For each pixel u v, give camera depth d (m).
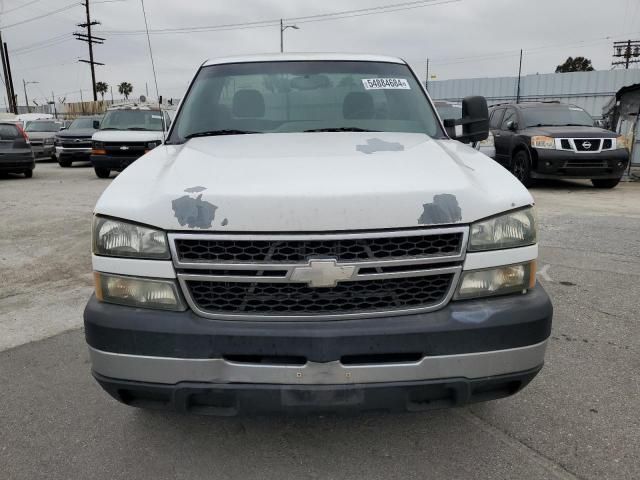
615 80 32.66
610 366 3.33
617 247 6.19
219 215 2.05
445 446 2.55
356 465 2.42
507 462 2.42
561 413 2.81
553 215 8.16
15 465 2.44
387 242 2.07
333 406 2.09
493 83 36.72
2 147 13.96
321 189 2.08
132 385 2.15
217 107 3.47
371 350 2.05
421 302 2.13
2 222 8.20
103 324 2.14
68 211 9.16
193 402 2.16
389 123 3.38
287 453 2.51
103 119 15.08
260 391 2.08
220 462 2.45
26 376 3.31
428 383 2.10
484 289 2.18
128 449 2.56
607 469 2.36
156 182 2.32
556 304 4.41
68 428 2.74
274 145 2.78
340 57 3.84
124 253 2.14
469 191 2.18
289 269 2.02
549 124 11.41
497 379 2.16
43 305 4.61
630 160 13.38
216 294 2.10
